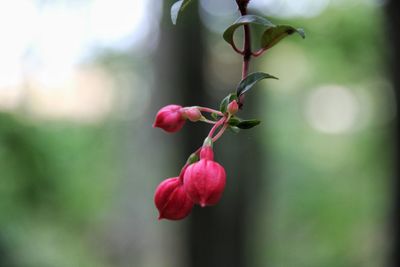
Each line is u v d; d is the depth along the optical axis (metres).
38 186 7.75
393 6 6.27
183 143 7.77
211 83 8.20
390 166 7.64
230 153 8.30
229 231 8.23
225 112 2.06
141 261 14.81
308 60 13.49
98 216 13.91
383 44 7.76
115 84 16.33
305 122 21.64
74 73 14.24
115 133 16.41
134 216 15.41
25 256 7.80
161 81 8.23
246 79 2.04
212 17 8.58
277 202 17.00
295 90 20.11
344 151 20.31
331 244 13.87
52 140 8.55
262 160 10.34
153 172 12.04
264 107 12.78
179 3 2.03
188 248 8.13
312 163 20.05
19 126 7.73
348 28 9.56
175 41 7.84
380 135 11.34
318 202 16.08
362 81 11.54
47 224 8.73
